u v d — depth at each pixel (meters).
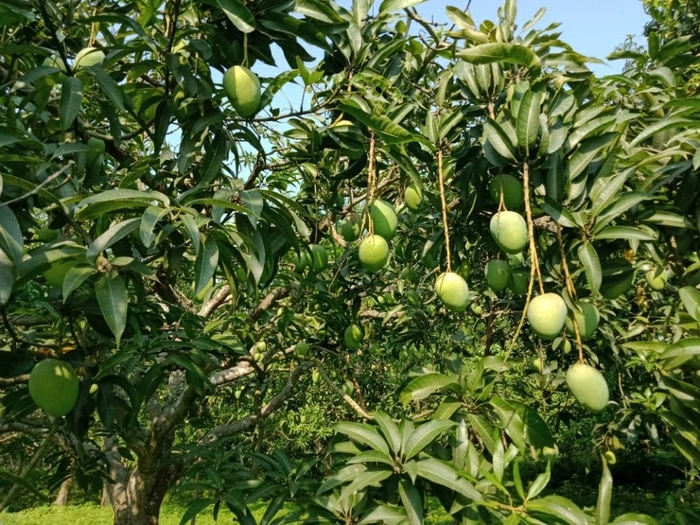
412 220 2.27
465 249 1.63
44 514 6.81
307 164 1.60
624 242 1.23
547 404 3.61
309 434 4.95
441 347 3.40
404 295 2.89
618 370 3.03
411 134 1.14
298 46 1.27
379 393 3.46
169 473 2.26
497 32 1.36
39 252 0.91
